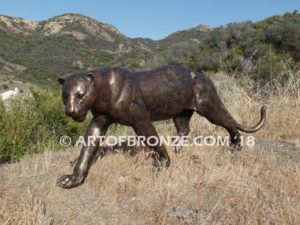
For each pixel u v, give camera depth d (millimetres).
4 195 3820
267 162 5059
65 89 3836
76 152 5633
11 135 5793
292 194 4215
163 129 7039
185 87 4625
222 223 3549
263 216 3648
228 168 4727
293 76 8852
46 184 4133
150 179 4281
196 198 3986
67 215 3582
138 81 4297
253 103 7984
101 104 4027
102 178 4250
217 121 5008
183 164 4754
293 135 6625
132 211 3725
